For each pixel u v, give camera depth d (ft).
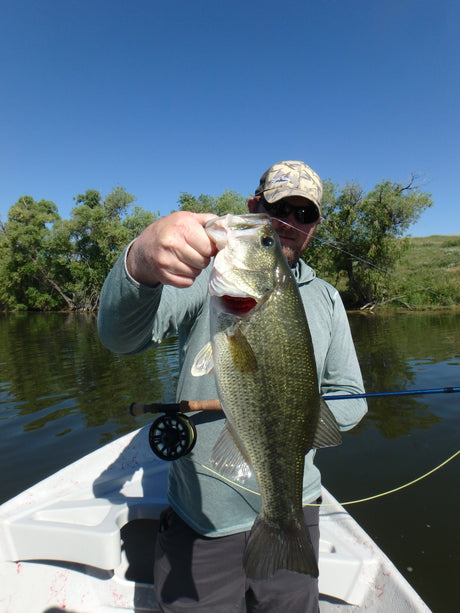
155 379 12.98
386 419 8.95
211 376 2.67
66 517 3.42
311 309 3.03
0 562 3.11
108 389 11.93
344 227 35.94
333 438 2.35
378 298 36.32
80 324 34.68
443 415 9.04
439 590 4.46
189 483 2.64
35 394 11.63
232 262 2.08
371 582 2.96
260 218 2.20
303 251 3.30
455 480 6.48
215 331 2.13
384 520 5.63
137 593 3.17
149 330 2.26
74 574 3.26
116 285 2.03
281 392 2.19
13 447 8.02
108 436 8.49
